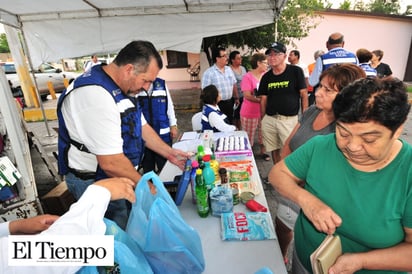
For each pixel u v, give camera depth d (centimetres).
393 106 56
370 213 74
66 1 332
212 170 129
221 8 396
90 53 424
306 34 759
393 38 1016
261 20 408
